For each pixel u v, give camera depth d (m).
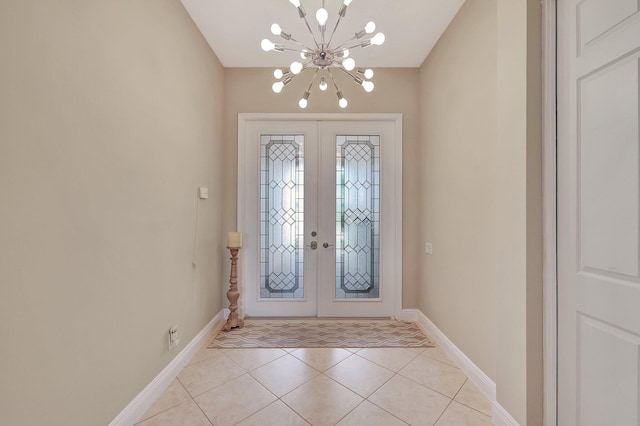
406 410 1.73
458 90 2.29
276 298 3.27
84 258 1.29
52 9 1.12
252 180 3.24
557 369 1.42
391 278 3.25
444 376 2.10
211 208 2.79
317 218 3.25
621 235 1.15
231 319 2.93
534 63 1.46
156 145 1.83
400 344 2.60
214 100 2.87
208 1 2.17
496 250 1.81
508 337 1.58
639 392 1.10
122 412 1.53
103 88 1.38
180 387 1.95
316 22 2.42
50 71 1.12
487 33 1.90
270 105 3.17
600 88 1.23
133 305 1.62
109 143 1.43
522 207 1.48
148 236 1.75
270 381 2.02
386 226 3.24
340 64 2.14
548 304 1.44
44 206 1.10
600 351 1.23
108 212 1.42
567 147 1.38
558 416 1.42
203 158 2.59
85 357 1.29
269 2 2.20
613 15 1.18
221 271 3.10
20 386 1.02
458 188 2.29
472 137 2.09
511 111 1.57
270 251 3.27
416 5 2.23
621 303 1.15
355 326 3.01
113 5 1.44
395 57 2.97
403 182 3.17
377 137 3.23
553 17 1.43
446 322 2.49
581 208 1.31
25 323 1.04
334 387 1.95
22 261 1.03
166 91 1.95
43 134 1.09
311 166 3.24
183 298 2.21
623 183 1.15
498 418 1.62
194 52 2.40
